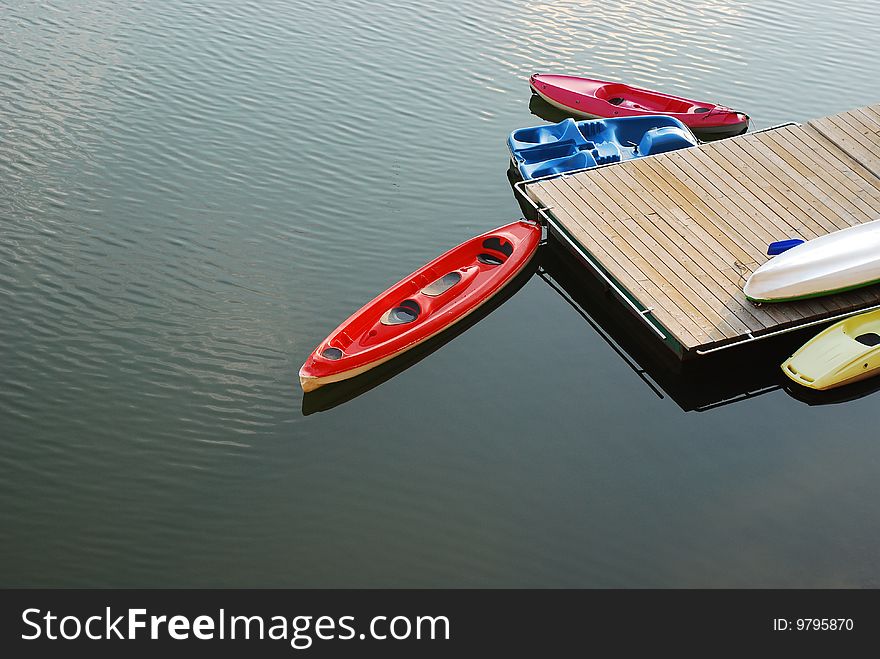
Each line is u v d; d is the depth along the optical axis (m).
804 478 12.99
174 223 17.16
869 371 14.33
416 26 23.59
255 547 11.95
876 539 12.16
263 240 16.91
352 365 14.22
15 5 23.11
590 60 22.53
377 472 12.95
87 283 15.73
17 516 12.17
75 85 20.48
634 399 14.20
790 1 25.66
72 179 18.00
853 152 17.94
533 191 17.17
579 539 12.12
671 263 15.53
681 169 17.69
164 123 19.61
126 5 23.55
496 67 22.14
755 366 14.84
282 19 23.48
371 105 20.59
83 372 14.16
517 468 13.05
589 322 15.66
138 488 12.59
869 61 22.92
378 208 17.83
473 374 14.59
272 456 13.12
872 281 14.96
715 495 12.72
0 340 14.59
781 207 16.70
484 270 16.34
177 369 14.27
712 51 23.11
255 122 19.83
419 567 11.77
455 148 19.55
